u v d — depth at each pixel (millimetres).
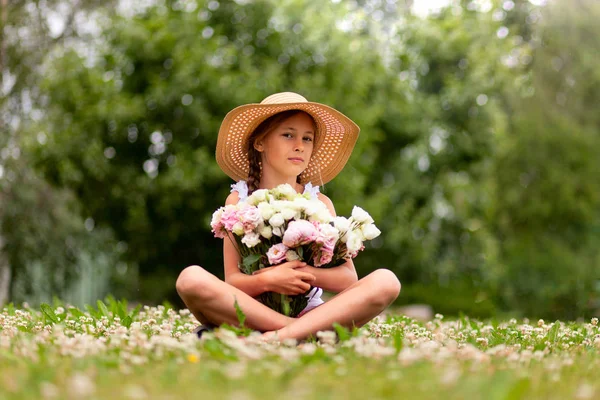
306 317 3908
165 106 13492
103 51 14375
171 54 13805
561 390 2461
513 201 15703
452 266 17750
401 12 18875
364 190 16344
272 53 14555
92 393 2154
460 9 18375
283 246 3996
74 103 13844
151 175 13914
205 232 14234
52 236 15352
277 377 2434
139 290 14766
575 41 15305
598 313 11430
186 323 5422
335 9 15867
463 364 2959
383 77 15836
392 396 2217
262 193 4117
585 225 15375
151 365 2838
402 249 16734
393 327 4945
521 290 14352
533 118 15516
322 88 14156
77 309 5750
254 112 4500
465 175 18438
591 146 15211
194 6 14617
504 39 17453
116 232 14562
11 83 15102
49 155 13688
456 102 17359
